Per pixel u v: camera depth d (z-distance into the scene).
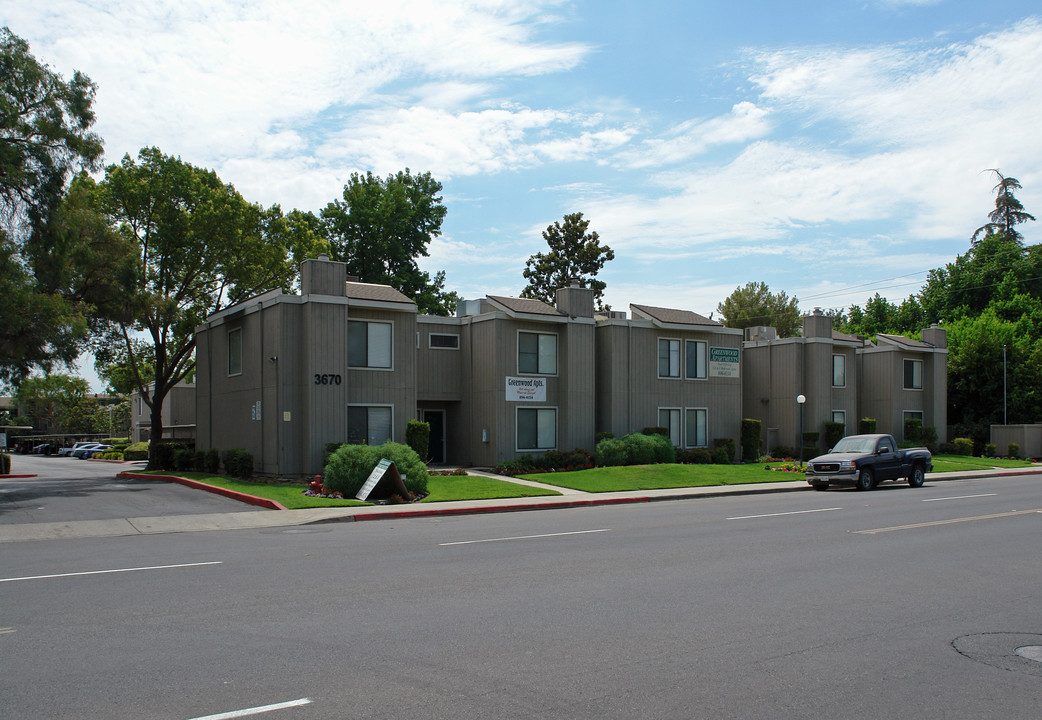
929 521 16.47
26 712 5.31
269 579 9.93
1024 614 8.28
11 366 25.19
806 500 22.34
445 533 14.95
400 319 27.30
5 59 24.30
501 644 6.98
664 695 5.71
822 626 7.73
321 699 5.57
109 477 32.66
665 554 12.04
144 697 5.60
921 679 6.17
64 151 25.75
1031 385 48.72
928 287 70.25
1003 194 77.44
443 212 57.25
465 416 31.48
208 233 36.28
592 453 30.91
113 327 34.72
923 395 45.34
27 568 10.93
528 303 31.30
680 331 34.62
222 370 30.45
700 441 34.97
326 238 53.97
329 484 21.12
